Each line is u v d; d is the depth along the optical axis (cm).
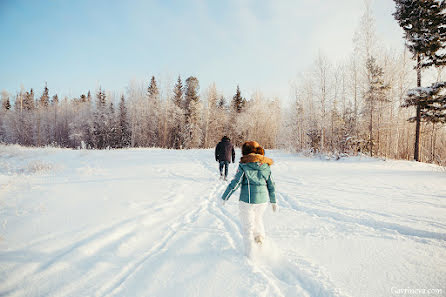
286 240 300
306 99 2169
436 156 2270
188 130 3878
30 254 236
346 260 245
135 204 437
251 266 230
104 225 325
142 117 3950
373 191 609
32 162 794
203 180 765
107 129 4188
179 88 4672
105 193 505
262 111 3941
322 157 1706
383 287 195
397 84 1958
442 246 279
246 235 260
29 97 5588
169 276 213
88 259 238
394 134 2089
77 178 657
